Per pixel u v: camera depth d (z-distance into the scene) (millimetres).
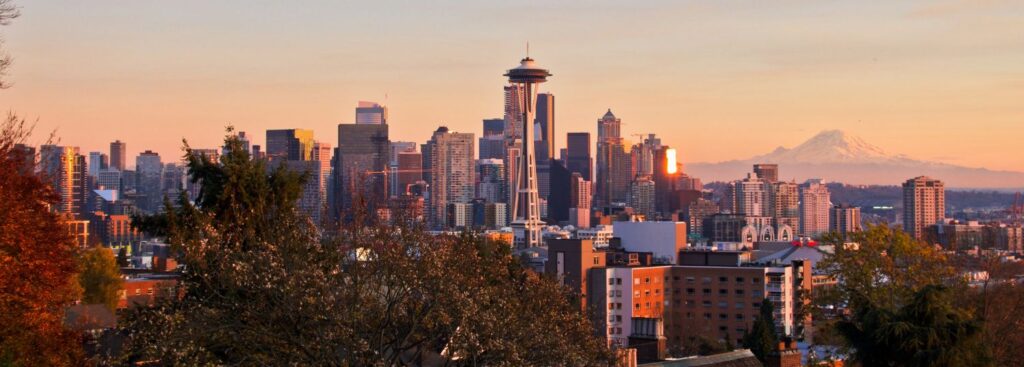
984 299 88250
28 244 62312
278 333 55562
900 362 66562
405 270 56250
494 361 56094
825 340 84062
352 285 56000
